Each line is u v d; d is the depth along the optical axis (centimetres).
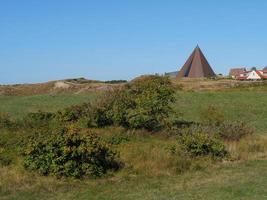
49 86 9006
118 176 1359
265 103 4456
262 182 1291
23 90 8881
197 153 1602
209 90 6988
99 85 8250
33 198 1121
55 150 1328
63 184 1248
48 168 1311
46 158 1320
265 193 1168
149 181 1315
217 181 1313
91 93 6812
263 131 2508
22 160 1397
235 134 1984
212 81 9000
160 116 2102
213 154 1617
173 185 1270
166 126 2084
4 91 8775
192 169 1464
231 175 1395
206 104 4306
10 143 1606
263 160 1633
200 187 1243
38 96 6206
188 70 11669
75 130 1384
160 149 1645
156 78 2292
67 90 8438
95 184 1267
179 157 1536
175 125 2300
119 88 2316
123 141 1831
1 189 1175
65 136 1352
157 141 1867
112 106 2106
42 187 1209
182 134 1892
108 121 2103
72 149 1325
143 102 2092
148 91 2172
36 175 1299
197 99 4906
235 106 4153
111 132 1950
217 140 1762
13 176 1268
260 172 1434
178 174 1409
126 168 1429
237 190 1200
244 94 5706
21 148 1459
